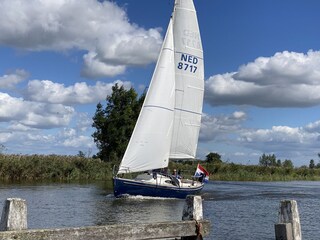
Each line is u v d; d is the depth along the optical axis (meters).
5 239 7.37
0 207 25.97
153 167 39.53
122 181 35.62
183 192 37.50
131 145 38.97
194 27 44.78
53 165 59.56
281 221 11.13
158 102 40.09
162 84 40.47
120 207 29.81
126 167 38.59
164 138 40.19
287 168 93.12
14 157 55.38
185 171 49.09
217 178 83.56
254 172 89.31
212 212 28.42
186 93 44.59
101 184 53.03
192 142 45.22
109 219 24.02
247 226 22.09
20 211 7.79
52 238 7.95
